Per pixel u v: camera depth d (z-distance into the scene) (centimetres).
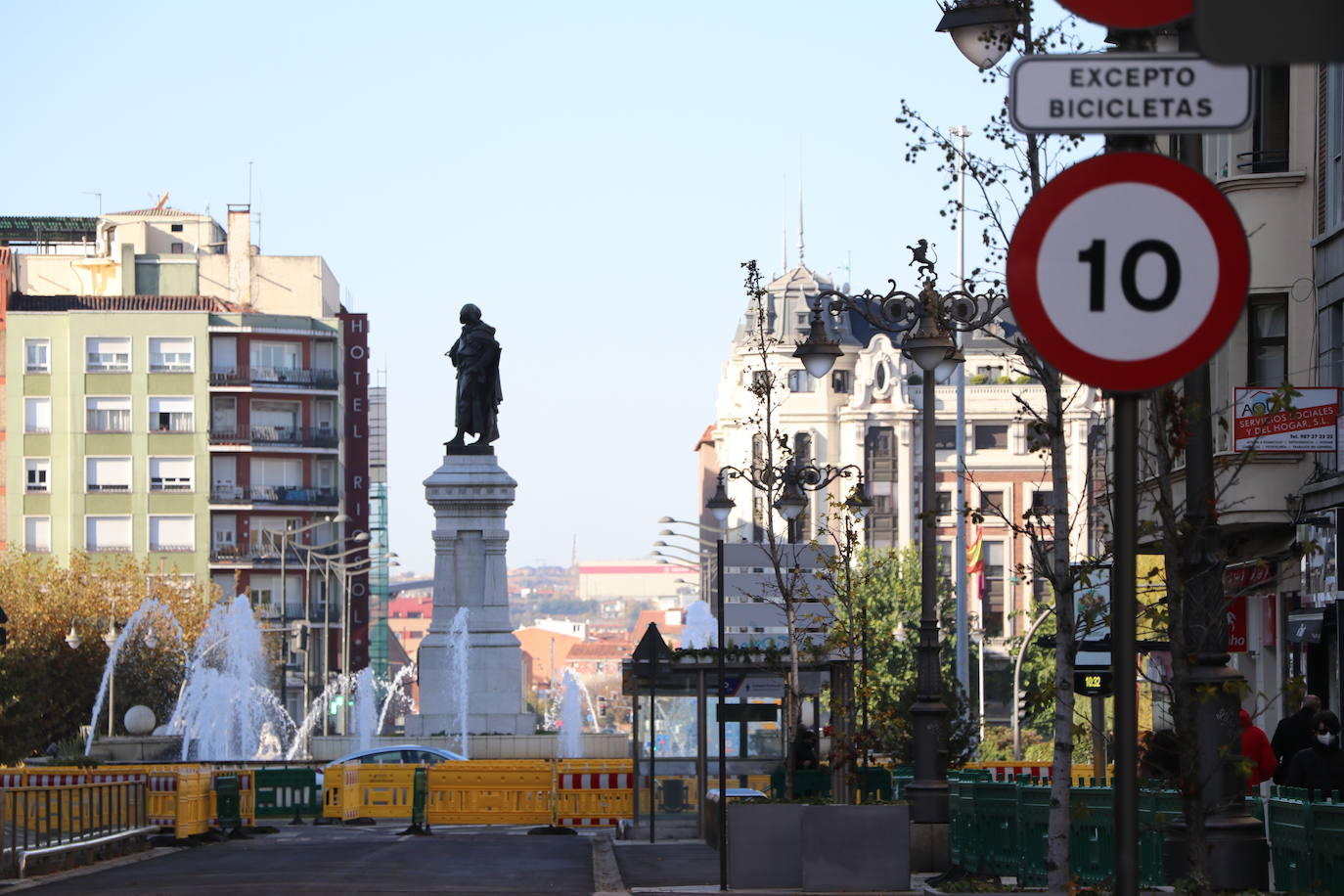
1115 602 1153
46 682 11088
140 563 15400
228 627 13212
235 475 15638
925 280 3472
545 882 3603
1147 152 1084
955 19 2527
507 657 8600
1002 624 17888
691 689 4994
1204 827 1614
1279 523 4569
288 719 14050
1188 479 1778
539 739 8469
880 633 11356
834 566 4650
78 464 15450
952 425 18438
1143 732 2325
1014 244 1089
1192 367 1082
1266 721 4938
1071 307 1084
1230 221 1080
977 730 6812
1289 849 2342
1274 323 4784
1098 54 1089
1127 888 1134
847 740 4112
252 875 3803
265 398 15725
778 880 3159
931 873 3284
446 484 8638
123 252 16612
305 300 16875
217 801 5397
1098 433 4425
